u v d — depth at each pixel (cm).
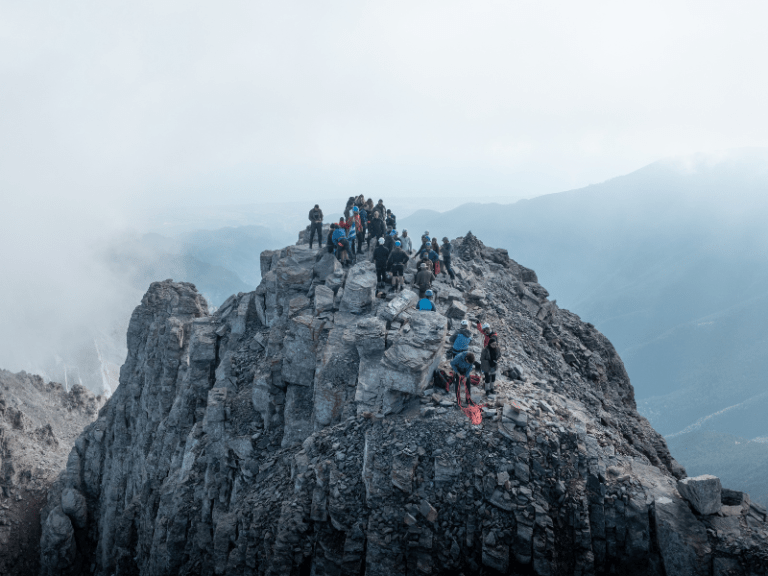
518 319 2797
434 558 1443
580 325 3550
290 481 1948
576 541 1412
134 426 4819
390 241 2555
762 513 1404
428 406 1697
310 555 1691
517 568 1394
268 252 4206
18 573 4819
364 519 1580
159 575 2455
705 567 1321
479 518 1446
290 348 2431
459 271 3062
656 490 1486
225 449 2431
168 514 2541
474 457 1520
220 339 3419
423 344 1800
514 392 1775
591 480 1497
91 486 5141
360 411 1862
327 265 3100
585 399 2298
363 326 2034
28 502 5384
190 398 3344
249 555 1819
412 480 1523
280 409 2480
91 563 4888
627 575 1409
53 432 7394
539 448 1529
